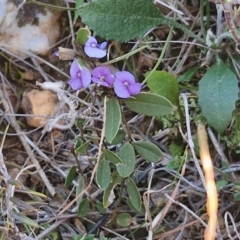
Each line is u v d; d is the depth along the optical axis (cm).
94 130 35
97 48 30
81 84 30
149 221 33
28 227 34
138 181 36
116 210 34
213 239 31
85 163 36
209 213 29
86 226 35
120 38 34
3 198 34
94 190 35
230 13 31
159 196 35
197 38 37
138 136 37
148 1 35
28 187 36
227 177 34
